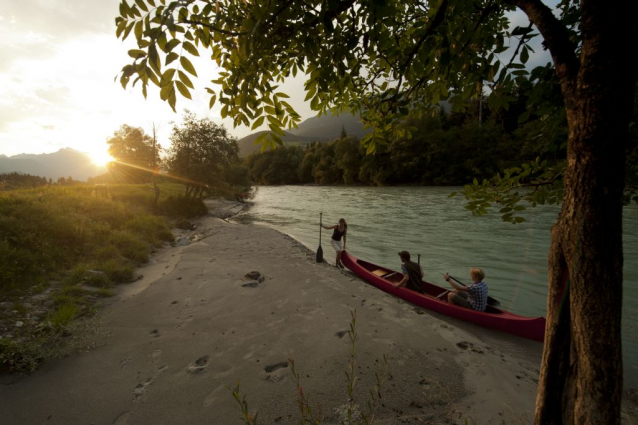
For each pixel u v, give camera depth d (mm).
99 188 17453
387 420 2902
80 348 4102
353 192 43312
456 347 4328
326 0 1367
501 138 43094
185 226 15156
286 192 51031
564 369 1128
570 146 1095
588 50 1014
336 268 8867
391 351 4156
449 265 9352
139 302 5754
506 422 2912
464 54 1852
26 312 4812
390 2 1990
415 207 23406
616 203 988
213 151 19000
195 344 4320
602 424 998
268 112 1638
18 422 2924
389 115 2311
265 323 4992
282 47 1598
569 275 1086
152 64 1101
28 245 6965
